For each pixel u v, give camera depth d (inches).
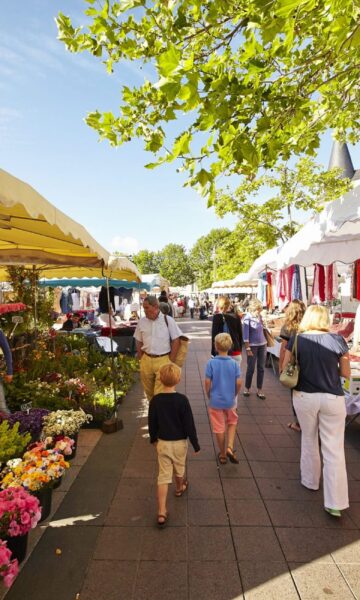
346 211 132.1
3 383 186.1
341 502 119.6
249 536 111.4
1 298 300.8
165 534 112.7
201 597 89.3
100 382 263.7
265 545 107.3
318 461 136.9
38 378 221.3
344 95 156.8
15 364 227.8
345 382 189.6
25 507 95.7
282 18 82.0
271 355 354.9
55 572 97.3
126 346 440.5
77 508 127.1
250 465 158.7
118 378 286.5
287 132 149.6
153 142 124.6
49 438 139.4
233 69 130.4
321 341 125.5
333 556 102.5
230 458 157.8
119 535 112.5
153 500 132.3
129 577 95.7
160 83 79.7
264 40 86.5
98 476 149.9
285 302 370.3
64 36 131.2
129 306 706.8
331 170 630.5
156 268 3006.9
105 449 176.9
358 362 195.3
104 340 398.3
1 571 80.1
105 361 315.3
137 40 136.5
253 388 286.5
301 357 127.6
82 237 119.5
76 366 284.7
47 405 193.9
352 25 100.7
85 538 111.0
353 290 251.6
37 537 111.4
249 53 89.0
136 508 127.1
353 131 251.6
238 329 231.1
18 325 238.4
